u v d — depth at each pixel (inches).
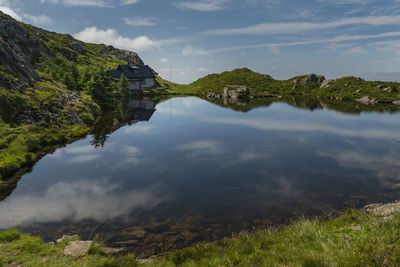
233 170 891.4
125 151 1142.3
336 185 733.9
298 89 5994.1
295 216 542.6
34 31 5792.3
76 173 849.5
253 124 1898.4
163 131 1635.1
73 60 5600.4
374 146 1222.3
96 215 557.3
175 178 810.8
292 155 1081.4
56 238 462.3
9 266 325.7
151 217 547.8
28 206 602.9
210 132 1609.3
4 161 848.3
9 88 1525.6
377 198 636.1
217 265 286.0
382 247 253.1
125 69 5034.5
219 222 521.7
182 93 5743.1
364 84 4753.9
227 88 5447.8
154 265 316.2
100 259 342.0
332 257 261.6
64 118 1599.4
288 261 271.4
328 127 1742.1
